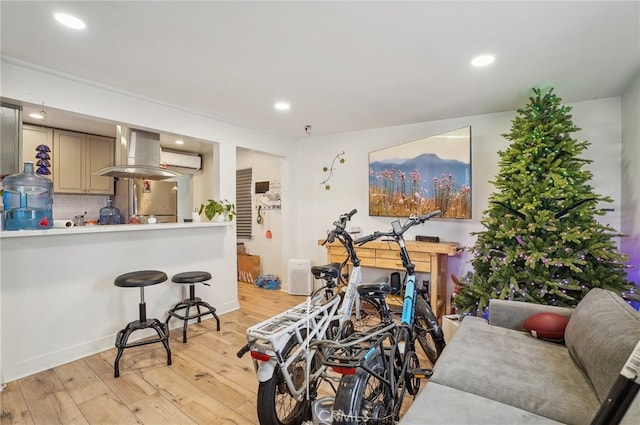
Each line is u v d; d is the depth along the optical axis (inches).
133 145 135.2
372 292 63.9
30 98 91.0
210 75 97.7
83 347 100.8
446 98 116.5
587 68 91.5
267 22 70.1
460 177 125.7
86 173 177.6
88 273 102.8
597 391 47.4
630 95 102.1
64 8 64.8
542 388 50.8
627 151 106.4
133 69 93.4
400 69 93.1
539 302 87.7
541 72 94.3
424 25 70.7
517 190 98.2
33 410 73.4
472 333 73.8
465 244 138.9
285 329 60.9
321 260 182.2
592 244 87.1
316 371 68.8
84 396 78.9
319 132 171.9
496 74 96.0
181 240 129.7
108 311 107.6
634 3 61.8
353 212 92.5
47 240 94.2
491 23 69.6
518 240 93.6
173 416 71.5
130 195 188.5
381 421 49.7
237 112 134.3
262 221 212.5
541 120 97.1
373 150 163.5
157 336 116.7
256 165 216.5
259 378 59.8
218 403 76.4
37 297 92.1
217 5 64.0
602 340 49.1
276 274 203.9
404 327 62.2
